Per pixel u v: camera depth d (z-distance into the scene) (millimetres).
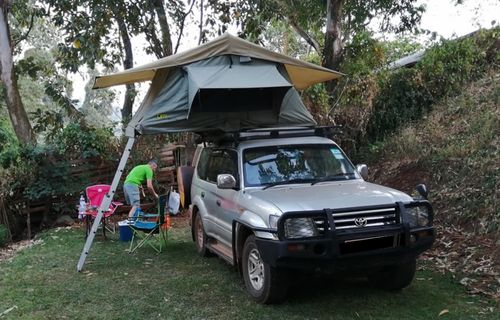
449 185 8898
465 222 7598
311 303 5375
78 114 12977
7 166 11414
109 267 7277
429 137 11211
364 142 13227
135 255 7961
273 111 7543
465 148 9617
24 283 6598
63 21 11812
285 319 4969
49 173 11492
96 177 12234
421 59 13539
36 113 13109
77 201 11938
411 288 5742
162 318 5164
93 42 11711
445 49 13180
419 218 5246
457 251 6832
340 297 5531
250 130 6668
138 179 9578
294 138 6695
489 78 12531
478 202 7691
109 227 10344
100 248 8570
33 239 10492
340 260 4867
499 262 6148
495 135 9500
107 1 11742
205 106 7105
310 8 13984
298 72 8055
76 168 12016
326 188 5746
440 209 8328
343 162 6477
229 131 6930
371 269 5148
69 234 10109
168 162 12742
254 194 5680
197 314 5223
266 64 7207
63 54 12172
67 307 5605
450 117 11672
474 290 5543
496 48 13625
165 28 13211
